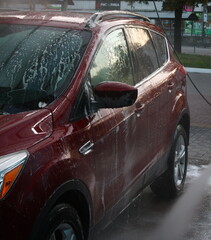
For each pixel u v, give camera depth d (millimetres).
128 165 4211
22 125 3111
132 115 4246
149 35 5387
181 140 5809
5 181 2797
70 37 3955
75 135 3355
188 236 4805
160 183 5590
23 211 2832
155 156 4934
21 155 2906
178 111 5570
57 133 3236
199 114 10867
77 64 3717
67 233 3258
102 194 3734
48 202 2969
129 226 4965
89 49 3857
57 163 3090
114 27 4395
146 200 5742
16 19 4250
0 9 4719
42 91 3547
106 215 3904
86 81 3660
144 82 4754
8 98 3520
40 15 4344
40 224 2920
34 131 3123
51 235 3066
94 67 3836
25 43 3957
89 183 3463
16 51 3898
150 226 5004
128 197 4363
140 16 5316
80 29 4043
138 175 4484
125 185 4195
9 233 2787
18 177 2848
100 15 4270
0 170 2805
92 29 4062
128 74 4461
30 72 3711
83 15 4402
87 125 3520
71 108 3436
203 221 5207
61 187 3080
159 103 4961
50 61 3770
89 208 3500
